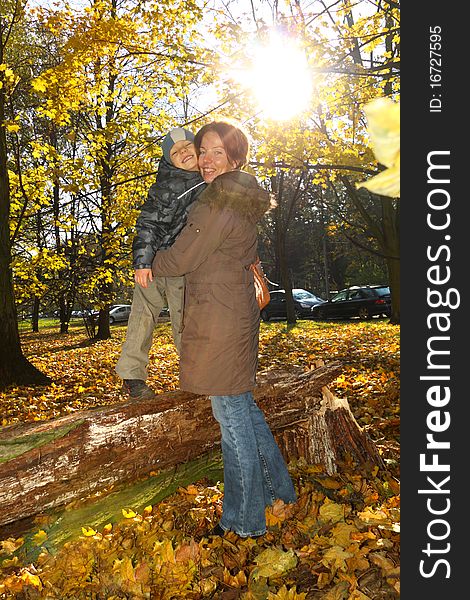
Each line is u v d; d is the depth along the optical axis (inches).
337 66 343.0
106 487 105.8
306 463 142.0
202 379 103.1
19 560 105.6
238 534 110.2
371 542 104.2
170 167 121.7
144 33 313.4
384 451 159.8
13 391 338.6
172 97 366.9
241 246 102.7
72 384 376.8
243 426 108.0
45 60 500.1
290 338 587.8
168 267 103.5
